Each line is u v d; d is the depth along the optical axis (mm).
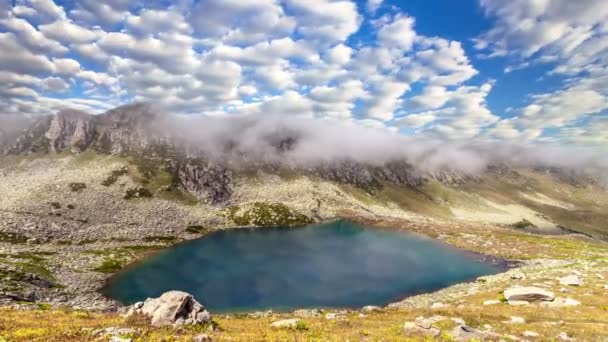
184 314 29859
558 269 86562
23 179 192625
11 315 30109
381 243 145875
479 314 43188
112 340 21375
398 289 82375
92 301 67250
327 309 67062
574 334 32875
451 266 106250
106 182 192625
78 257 97688
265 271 97188
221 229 173125
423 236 165250
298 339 26391
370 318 44969
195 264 103250
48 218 128625
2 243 98625
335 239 154375
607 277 70188
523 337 31703
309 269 100312
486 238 151250
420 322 32812
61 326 25312
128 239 128750
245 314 59938
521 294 54438
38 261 85750
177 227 158250
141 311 30547
